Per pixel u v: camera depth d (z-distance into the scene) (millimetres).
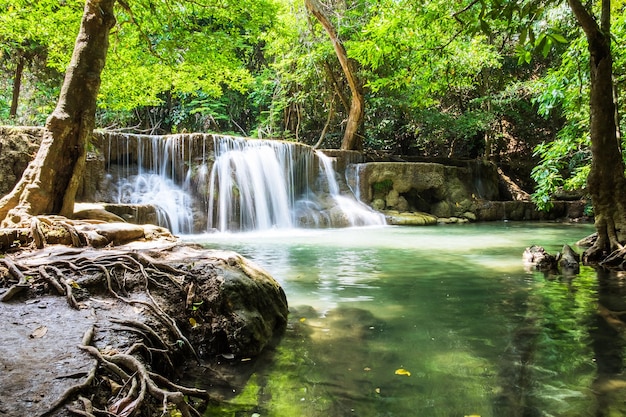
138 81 15125
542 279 6414
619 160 7641
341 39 19031
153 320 3326
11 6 12297
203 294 3834
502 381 3020
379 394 2824
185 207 13297
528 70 23828
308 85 22156
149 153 14070
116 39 11883
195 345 3582
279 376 3123
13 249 4695
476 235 12539
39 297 3480
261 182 14859
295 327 4199
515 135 25797
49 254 4395
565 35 10445
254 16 12734
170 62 12461
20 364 2391
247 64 25953
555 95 9820
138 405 2172
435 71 10281
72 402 2078
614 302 5090
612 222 7680
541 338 3887
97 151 12773
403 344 3742
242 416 2520
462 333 4027
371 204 17328
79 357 2508
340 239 11578
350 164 18062
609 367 3248
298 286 5938
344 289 5766
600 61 7520
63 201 6512
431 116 21516
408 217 16219
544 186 10078
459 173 19344
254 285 4086
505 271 7047
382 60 9688
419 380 3037
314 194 16719
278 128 24391
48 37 13195
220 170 13953
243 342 3520
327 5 19406
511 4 3955
